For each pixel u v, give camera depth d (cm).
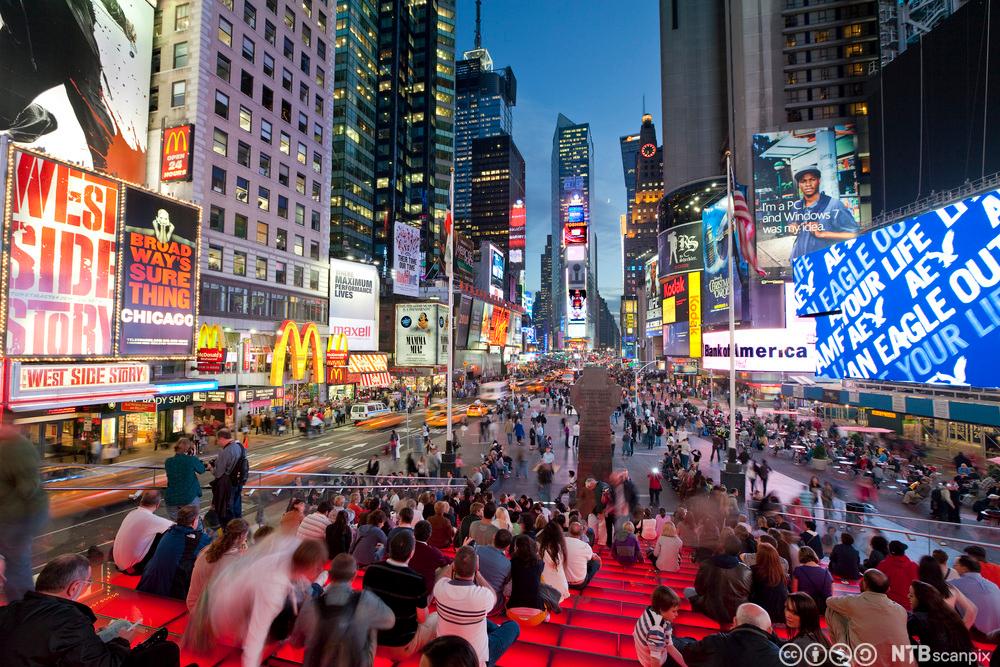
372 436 4012
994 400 2289
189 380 3397
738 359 4912
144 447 3294
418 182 11681
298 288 5059
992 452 2686
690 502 1318
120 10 3434
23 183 2445
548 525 778
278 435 3991
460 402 6912
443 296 8438
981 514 1819
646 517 1504
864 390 3100
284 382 4650
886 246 2706
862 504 1892
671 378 9756
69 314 2627
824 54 8519
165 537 648
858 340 2942
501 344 11338
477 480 2216
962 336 2236
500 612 668
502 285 14075
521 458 2841
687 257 9412
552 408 6016
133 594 621
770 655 419
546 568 752
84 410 2823
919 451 2873
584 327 18050
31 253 2469
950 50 5688
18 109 2789
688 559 1285
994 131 5116
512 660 549
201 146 3872
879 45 7481
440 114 12362
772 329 4809
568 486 2183
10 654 332
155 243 3100
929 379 2416
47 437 2783
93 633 364
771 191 8144
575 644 602
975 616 659
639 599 847
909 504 2158
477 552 635
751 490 2409
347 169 9188
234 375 4072
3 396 2298
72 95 3081
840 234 7906
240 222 4303
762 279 7994
